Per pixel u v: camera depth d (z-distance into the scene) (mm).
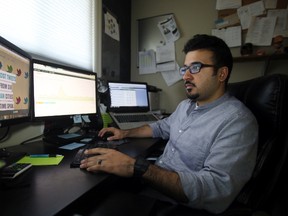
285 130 813
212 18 2164
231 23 2062
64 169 735
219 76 930
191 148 908
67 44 1535
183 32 2283
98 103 1477
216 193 679
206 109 942
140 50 2484
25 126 1146
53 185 601
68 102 1183
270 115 830
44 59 1330
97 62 1865
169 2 2338
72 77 1211
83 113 1294
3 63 773
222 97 941
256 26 1979
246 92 1011
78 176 672
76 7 1616
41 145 1085
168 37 2332
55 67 1096
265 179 800
